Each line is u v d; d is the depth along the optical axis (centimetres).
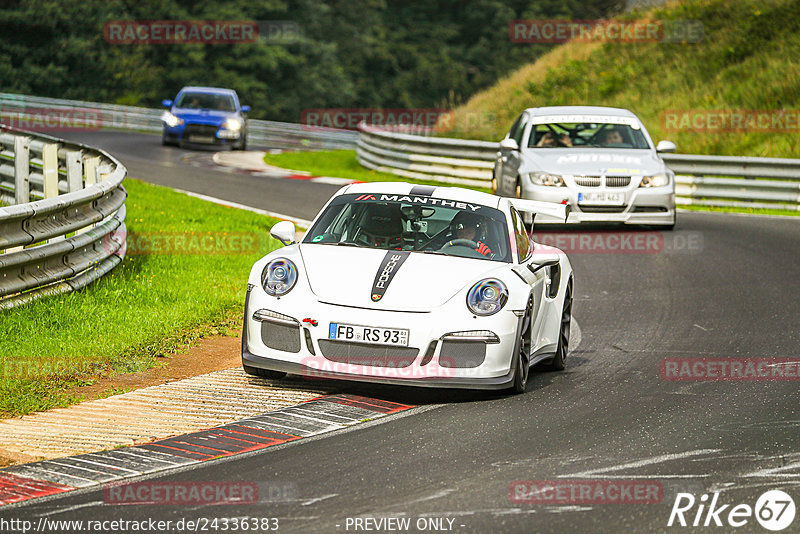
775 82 10438
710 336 3434
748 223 6306
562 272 3064
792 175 7275
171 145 11131
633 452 2112
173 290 3634
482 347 2505
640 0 14625
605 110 6131
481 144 8344
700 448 2153
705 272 4659
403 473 1938
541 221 5541
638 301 4041
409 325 2467
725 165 7356
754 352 3198
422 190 3036
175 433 2188
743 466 2031
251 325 2592
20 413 2306
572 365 3061
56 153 4972
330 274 2603
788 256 5097
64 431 2184
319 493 1812
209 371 2784
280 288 2588
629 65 12612
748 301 4041
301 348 2509
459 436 2208
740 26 12131
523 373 2655
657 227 5906
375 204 2938
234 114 11044
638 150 5834
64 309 3095
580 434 2247
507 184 5959
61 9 19562
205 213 5581
